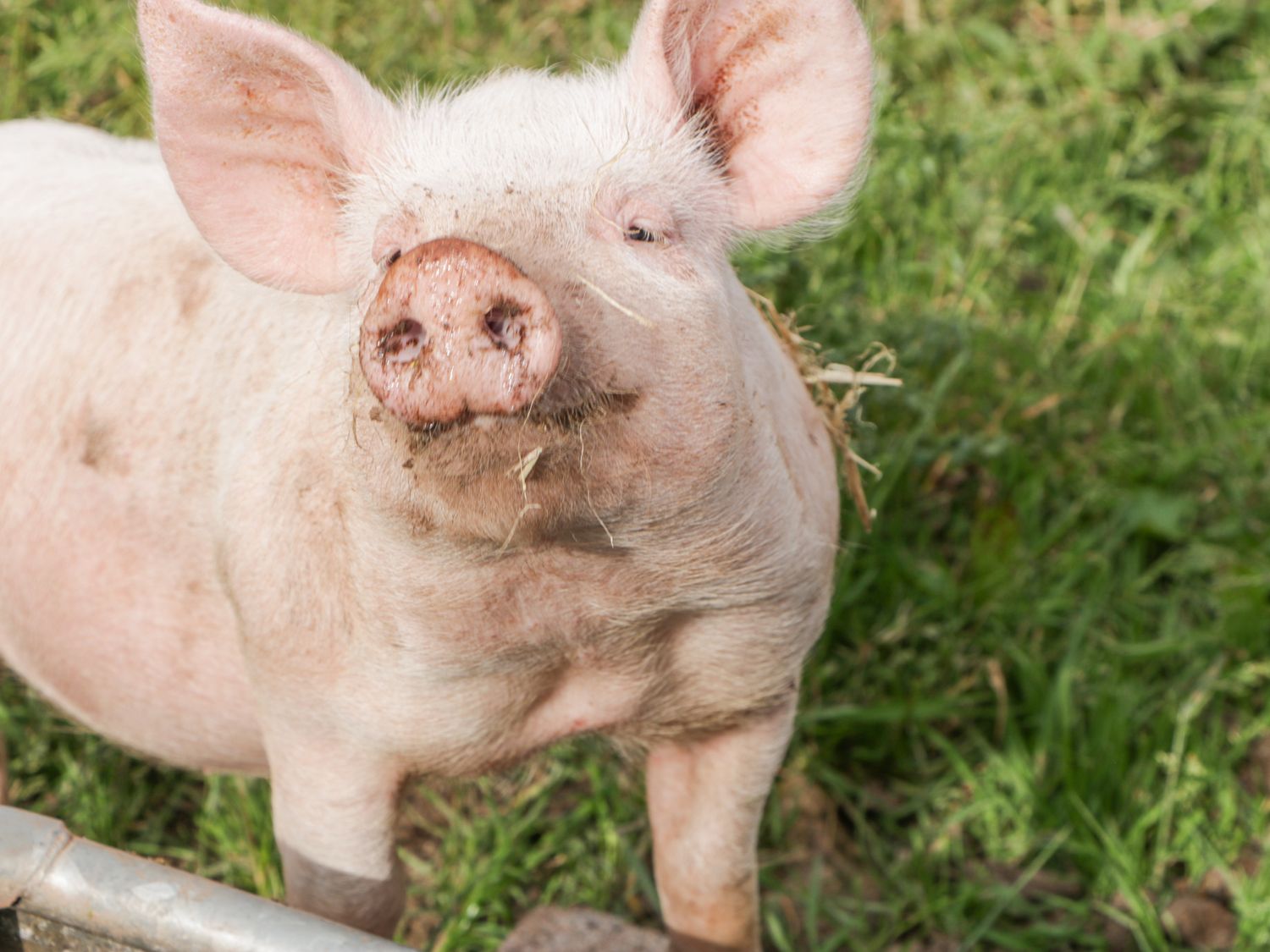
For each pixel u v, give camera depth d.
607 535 4.12
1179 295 9.69
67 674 5.59
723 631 4.71
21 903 3.94
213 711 5.38
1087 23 11.69
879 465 7.89
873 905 6.96
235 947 3.77
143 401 5.19
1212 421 8.98
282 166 4.64
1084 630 7.66
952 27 11.25
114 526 5.25
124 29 9.87
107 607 5.33
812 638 5.06
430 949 6.70
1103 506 8.45
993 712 7.55
